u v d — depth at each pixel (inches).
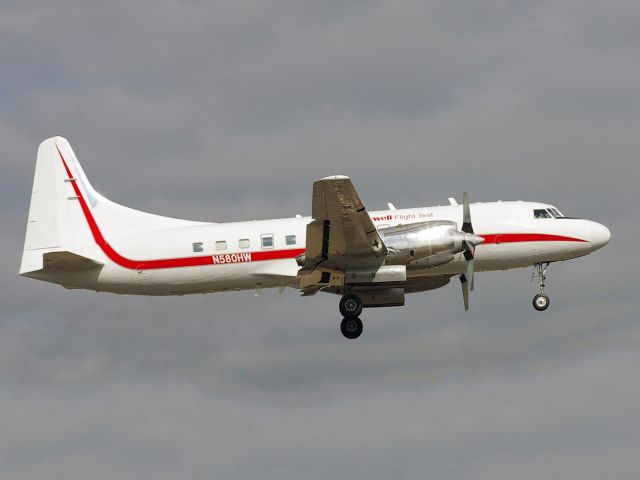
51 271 4771.2
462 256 4638.3
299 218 4709.6
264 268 4643.2
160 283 4719.5
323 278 4483.3
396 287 4692.4
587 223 4729.3
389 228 4485.7
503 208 4739.2
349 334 4586.6
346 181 3964.1
